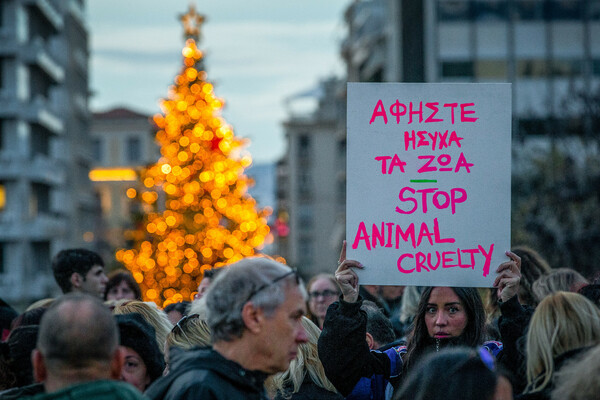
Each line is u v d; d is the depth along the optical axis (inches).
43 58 2459.4
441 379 163.6
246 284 181.3
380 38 2169.0
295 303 183.8
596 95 1144.8
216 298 182.5
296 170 4153.5
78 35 3093.0
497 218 251.3
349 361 242.8
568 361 196.4
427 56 1619.1
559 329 205.8
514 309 241.0
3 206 2397.9
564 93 1611.7
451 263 250.7
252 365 181.9
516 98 1609.3
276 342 181.0
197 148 1018.7
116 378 178.2
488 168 253.1
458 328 251.9
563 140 1145.4
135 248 1023.6
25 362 257.8
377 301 399.2
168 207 1016.9
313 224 4121.6
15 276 2379.4
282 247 4114.2
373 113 256.8
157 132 1088.8
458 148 254.1
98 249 3235.7
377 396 255.6
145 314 264.8
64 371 167.8
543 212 1048.8
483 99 254.4
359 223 254.2
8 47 2362.2
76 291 386.3
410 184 254.1
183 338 245.1
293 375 253.6
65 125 2913.4
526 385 220.5
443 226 251.9
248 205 1051.9
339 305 246.5
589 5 1621.6
